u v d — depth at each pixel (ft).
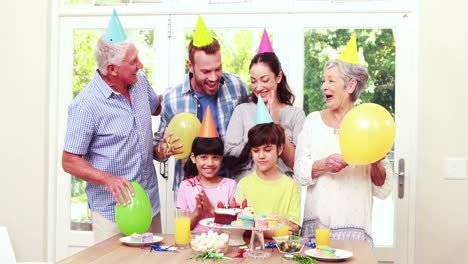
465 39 9.46
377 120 7.13
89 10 10.36
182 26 10.18
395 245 9.72
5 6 10.39
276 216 6.55
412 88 9.75
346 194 7.83
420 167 9.55
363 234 7.79
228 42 10.07
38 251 10.39
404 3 9.72
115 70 7.76
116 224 7.77
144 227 7.09
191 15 10.16
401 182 9.70
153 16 10.25
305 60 9.93
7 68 10.42
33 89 10.37
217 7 10.05
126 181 7.16
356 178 7.88
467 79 9.47
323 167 7.70
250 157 9.53
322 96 9.91
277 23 9.96
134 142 8.02
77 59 10.48
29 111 10.39
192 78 9.70
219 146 8.32
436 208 9.53
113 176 7.31
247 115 9.59
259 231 6.45
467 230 9.48
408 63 9.77
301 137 8.31
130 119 7.98
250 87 9.91
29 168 10.39
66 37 10.47
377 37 9.84
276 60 9.37
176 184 9.77
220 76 9.54
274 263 5.90
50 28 10.44
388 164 7.97
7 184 10.43
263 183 7.91
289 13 9.93
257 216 6.52
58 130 10.51
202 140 8.29
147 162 8.28
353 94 8.21
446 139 9.52
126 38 7.83
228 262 5.92
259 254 6.19
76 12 10.38
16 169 10.41
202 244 6.28
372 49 9.85
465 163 9.45
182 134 8.87
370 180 8.02
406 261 9.71
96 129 7.79
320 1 9.91
